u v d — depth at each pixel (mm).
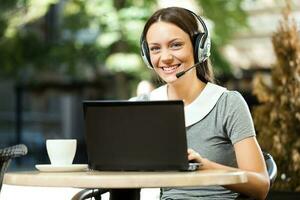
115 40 13023
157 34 3127
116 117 2625
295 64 4793
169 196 3182
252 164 2932
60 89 17078
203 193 3127
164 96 3314
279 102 4770
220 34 13273
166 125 2584
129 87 13867
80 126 20312
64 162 2852
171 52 3117
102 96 16719
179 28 3113
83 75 15188
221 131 3084
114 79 15695
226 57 14516
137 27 12883
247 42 15039
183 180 2400
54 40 15242
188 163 2570
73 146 2869
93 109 2650
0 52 14695
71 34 14422
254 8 14953
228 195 3117
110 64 12938
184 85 3197
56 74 16938
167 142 2586
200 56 3150
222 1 13227
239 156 2979
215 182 2439
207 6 13086
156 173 2520
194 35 3141
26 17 14188
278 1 14148
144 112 2602
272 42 4938
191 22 3143
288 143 4684
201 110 3113
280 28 4934
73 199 3061
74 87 16906
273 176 3107
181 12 3145
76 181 2416
